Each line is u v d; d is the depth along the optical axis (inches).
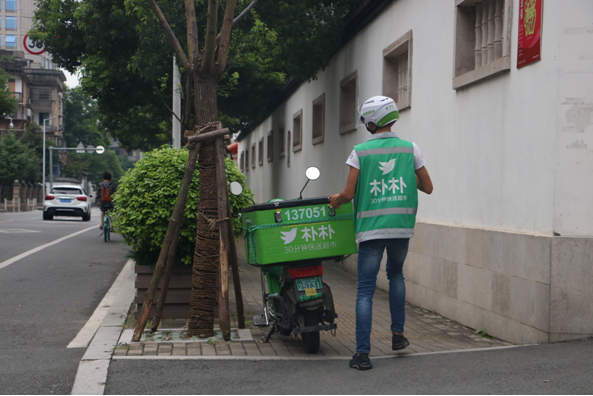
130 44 608.1
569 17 201.2
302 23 479.8
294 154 694.5
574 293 197.9
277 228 196.7
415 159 186.5
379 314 293.7
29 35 657.6
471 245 255.4
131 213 249.1
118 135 978.1
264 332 239.8
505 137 235.9
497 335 232.5
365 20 423.8
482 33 272.1
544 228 207.6
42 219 1156.5
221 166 229.6
